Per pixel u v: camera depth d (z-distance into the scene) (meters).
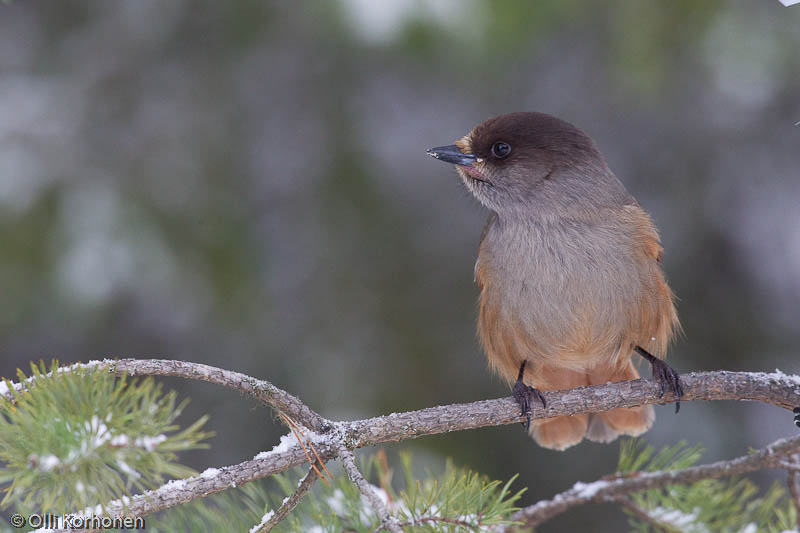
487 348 7.76
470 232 11.43
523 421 6.13
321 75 11.30
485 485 5.10
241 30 10.74
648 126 11.73
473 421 5.87
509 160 7.36
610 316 7.00
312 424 4.98
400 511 5.04
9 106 10.38
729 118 11.46
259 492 5.57
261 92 11.29
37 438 3.61
